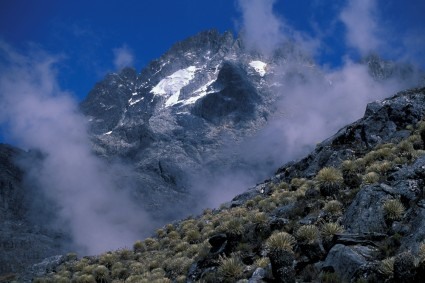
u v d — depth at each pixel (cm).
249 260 1706
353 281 1223
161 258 2856
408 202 1488
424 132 2306
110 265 3209
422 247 1123
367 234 1399
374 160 2238
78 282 2984
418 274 1065
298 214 1906
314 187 2036
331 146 3094
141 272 2797
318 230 1540
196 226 3253
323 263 1378
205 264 1927
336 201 1725
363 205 1528
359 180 1895
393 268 1119
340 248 1349
